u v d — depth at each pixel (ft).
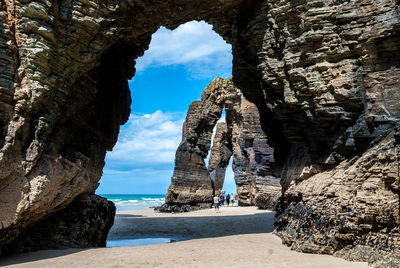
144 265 31.40
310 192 42.83
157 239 57.11
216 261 32.86
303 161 50.88
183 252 37.78
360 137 37.19
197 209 134.00
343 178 36.68
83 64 42.24
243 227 66.23
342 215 34.58
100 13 41.39
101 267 30.66
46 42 36.83
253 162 120.98
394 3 35.86
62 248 41.70
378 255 29.53
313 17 40.19
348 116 38.96
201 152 146.30
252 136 117.91
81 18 39.63
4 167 33.27
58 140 42.70
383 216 30.40
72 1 39.45
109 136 56.18
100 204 53.26
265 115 65.57
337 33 39.55
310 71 41.55
